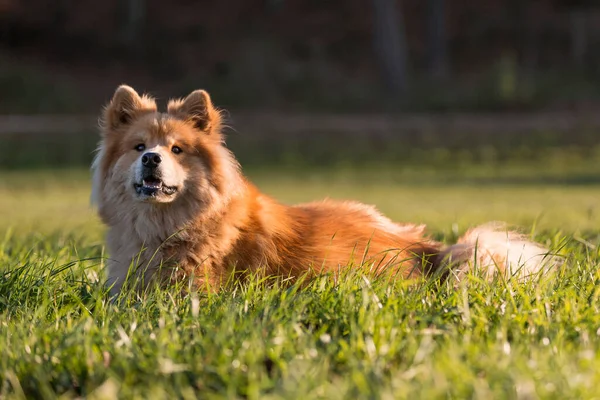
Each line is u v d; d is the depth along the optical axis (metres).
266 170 41.66
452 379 5.00
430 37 60.72
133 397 4.98
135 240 7.95
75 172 39.88
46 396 5.23
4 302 7.11
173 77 59.41
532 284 7.23
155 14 65.56
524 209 21.03
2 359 5.61
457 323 6.24
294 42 64.06
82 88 56.12
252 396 4.83
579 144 44.75
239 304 6.54
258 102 55.94
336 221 8.48
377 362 5.31
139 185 7.68
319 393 4.91
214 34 64.12
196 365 5.35
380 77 60.00
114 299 7.45
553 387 4.86
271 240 7.98
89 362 5.49
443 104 54.78
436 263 8.48
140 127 8.13
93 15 63.88
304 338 5.74
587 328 5.99
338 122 50.00
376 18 56.75
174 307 6.67
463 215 18.41
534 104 54.69
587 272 7.62
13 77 54.78
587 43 63.50
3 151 43.06
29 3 63.72
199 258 7.64
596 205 22.23
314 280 7.35
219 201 7.86
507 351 5.47
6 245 10.42
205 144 8.11
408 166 42.78
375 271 7.63
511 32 65.31
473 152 44.31
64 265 7.91
